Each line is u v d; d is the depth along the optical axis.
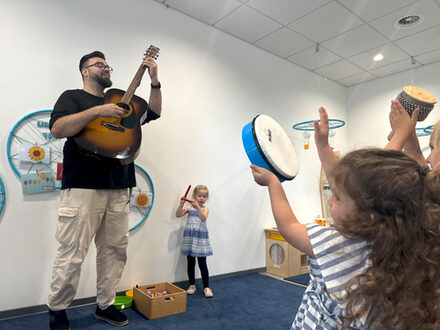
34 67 2.02
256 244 3.11
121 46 2.38
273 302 2.23
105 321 1.80
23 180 1.92
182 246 2.46
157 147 2.50
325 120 0.83
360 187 0.51
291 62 3.74
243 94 3.18
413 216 0.48
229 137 3.00
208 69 2.91
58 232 1.62
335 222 0.58
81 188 1.63
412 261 0.47
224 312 2.02
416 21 2.89
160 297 1.91
